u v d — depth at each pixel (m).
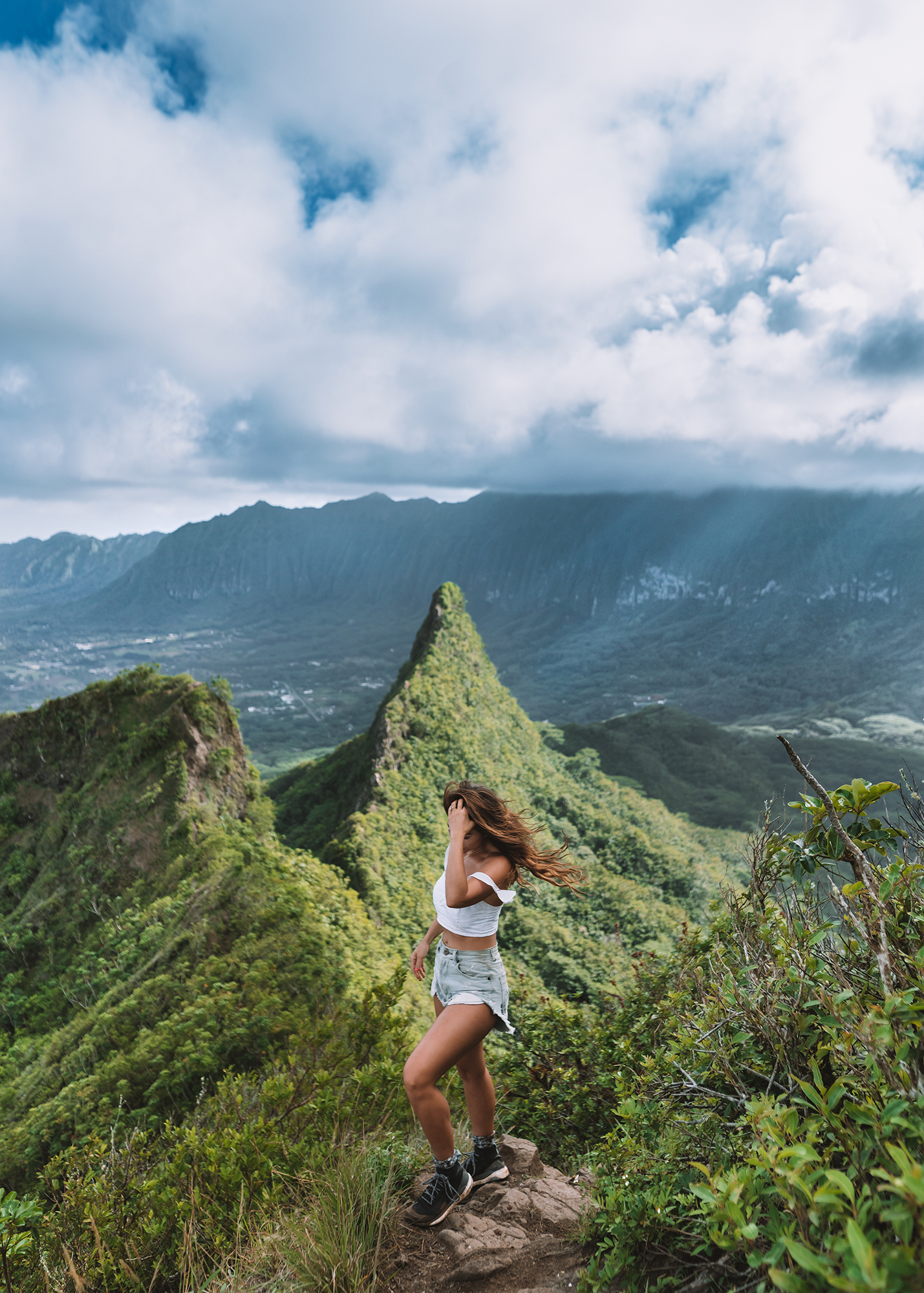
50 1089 26.02
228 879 34.16
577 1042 4.85
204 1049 20.52
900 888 2.17
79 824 48.56
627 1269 2.18
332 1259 2.62
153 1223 3.21
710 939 4.52
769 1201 1.69
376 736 77.81
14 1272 3.02
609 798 100.94
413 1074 2.86
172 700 53.22
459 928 3.00
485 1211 2.99
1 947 43.38
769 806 2.83
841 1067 2.06
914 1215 1.27
